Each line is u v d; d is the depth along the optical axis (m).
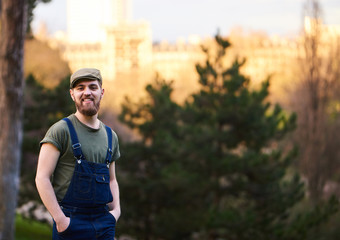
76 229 2.69
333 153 20.92
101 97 2.86
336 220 15.53
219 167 14.66
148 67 122.19
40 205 17.31
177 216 14.20
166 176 14.45
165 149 15.54
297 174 15.16
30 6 11.77
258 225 14.12
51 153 2.70
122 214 13.29
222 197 15.81
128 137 24.23
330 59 21.70
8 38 9.84
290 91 30.73
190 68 97.44
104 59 169.88
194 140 15.44
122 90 101.00
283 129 15.71
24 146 15.44
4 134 10.03
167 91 17.06
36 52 36.69
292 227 13.57
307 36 21.77
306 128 21.33
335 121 21.77
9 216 10.06
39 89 16.42
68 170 2.73
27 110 16.16
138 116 17.61
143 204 15.38
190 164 15.45
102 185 2.79
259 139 15.59
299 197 14.91
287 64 55.28
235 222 13.23
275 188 14.92
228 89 15.18
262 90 15.36
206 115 15.82
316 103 21.55
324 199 19.17
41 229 20.89
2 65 9.93
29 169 16.48
